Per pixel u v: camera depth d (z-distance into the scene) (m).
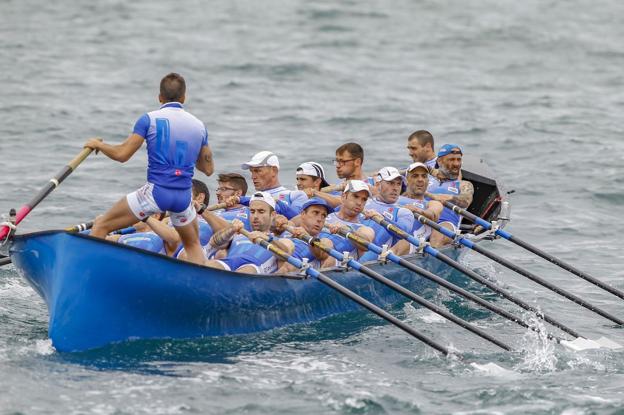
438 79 107.12
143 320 37.56
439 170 52.38
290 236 44.59
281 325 41.16
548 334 41.38
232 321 39.50
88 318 36.56
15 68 102.06
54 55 110.38
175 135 36.88
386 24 138.50
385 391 34.00
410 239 44.94
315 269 40.78
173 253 41.06
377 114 88.88
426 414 32.28
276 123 84.12
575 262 53.81
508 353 39.22
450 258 45.44
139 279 36.50
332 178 68.62
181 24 134.25
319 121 85.44
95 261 35.81
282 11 146.00
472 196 52.38
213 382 34.44
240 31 130.38
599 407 32.88
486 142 80.19
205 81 100.75
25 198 59.97
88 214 57.44
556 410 32.62
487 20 142.75
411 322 43.16
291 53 117.00
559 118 89.31
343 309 43.62
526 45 127.44
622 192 67.06
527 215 62.38
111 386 33.66
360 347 39.28
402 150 76.06
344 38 128.12
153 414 31.45
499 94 100.19
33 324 40.28
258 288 39.41
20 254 38.09
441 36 131.75
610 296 48.84
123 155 36.53
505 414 32.28
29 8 141.25
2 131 76.75
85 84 96.44
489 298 47.84
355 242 43.69
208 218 42.22
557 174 71.31
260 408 32.28
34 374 34.41
